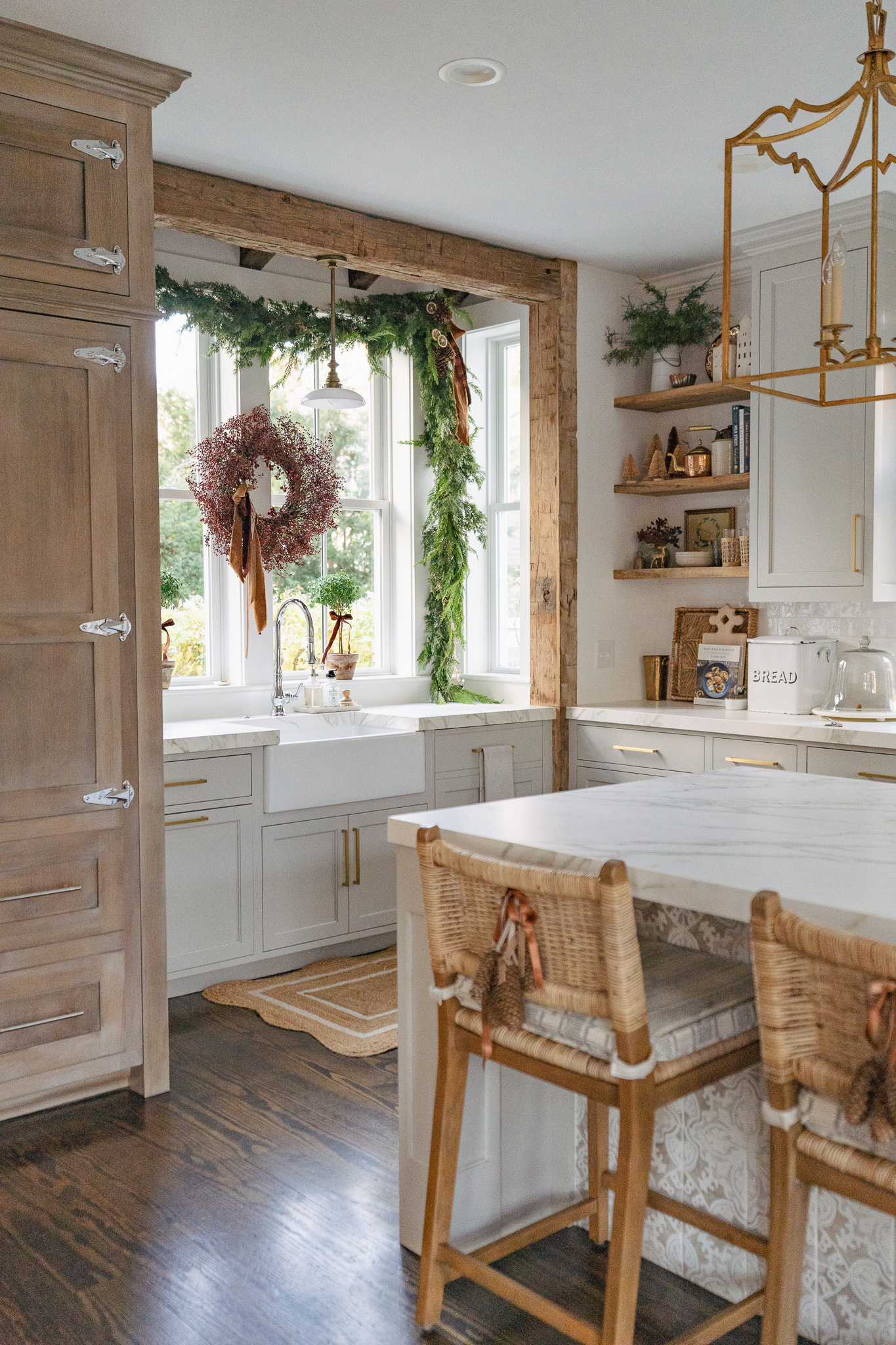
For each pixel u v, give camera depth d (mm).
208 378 4656
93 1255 2242
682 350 5043
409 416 5262
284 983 3914
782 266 4129
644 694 5160
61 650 2842
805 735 3865
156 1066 3020
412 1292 2115
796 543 4137
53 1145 2725
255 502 4598
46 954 2844
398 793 4270
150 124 2947
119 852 2959
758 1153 1998
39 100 2742
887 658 4121
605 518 4961
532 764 4738
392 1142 2725
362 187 3863
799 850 1910
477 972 1804
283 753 3912
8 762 2762
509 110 3244
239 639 4664
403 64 2961
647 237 4418
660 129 3375
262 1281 2148
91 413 2869
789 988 1484
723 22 2744
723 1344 1930
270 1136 2764
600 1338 1664
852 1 2643
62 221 2793
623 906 1587
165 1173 2580
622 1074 1617
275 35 2801
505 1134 2285
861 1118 1366
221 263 4562
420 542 5324
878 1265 1840
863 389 3889
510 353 5422
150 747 3000
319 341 4746
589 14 2699
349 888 4180
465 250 4391
